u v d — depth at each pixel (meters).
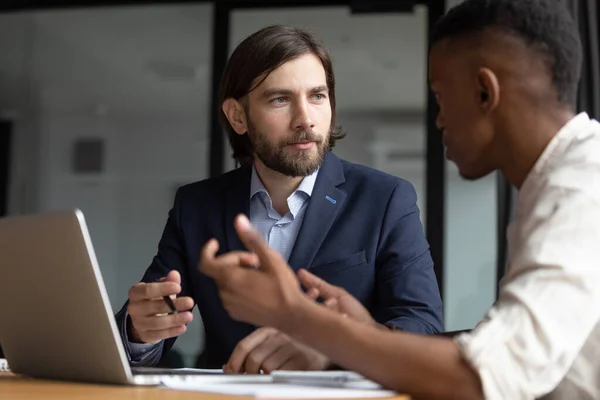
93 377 1.43
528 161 1.29
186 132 6.34
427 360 1.17
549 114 1.29
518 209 1.31
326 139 2.11
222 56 4.58
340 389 1.25
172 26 5.27
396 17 4.53
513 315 1.17
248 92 2.10
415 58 4.89
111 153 6.46
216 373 1.58
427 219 4.30
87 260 1.34
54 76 6.30
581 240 1.19
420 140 5.32
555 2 1.30
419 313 1.97
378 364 1.19
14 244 1.48
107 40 5.66
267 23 4.60
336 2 4.47
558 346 1.16
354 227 2.14
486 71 1.28
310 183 2.18
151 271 2.21
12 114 6.48
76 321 1.40
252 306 1.21
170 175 6.38
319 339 1.21
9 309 1.56
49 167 6.48
